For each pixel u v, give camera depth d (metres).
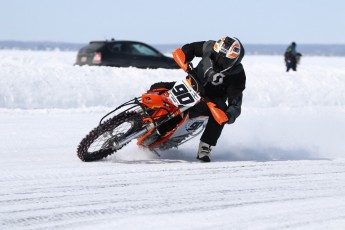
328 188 22.34
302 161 28.44
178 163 26.55
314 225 17.28
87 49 76.44
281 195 20.92
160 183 22.14
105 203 18.97
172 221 17.22
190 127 26.48
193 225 16.91
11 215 17.39
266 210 18.77
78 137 34.09
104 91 49.72
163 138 26.11
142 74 55.91
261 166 26.61
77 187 21.03
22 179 22.00
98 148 26.73
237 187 22.00
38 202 18.88
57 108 46.31
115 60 75.25
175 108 25.25
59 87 48.09
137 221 17.11
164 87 26.44
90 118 42.50
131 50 76.56
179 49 26.39
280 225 17.19
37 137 33.44
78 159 26.67
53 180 22.00
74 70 52.25
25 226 16.42
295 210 18.86
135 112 25.17
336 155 32.53
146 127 25.12
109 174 23.34
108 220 17.12
